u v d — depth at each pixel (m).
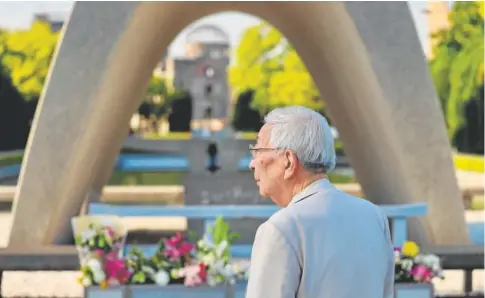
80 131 7.29
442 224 7.46
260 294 1.98
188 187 13.24
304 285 2.01
